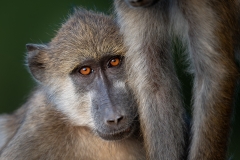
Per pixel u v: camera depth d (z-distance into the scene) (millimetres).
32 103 13797
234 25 11148
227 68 10773
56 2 21531
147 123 11961
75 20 13227
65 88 13000
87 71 12703
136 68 11891
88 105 12688
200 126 11109
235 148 20000
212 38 10719
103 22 12914
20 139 13117
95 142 12938
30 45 13672
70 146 12953
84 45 12562
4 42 21984
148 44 11766
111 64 12469
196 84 11195
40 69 13492
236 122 19625
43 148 12859
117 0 11781
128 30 11742
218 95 10844
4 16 22203
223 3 10781
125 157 13062
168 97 11914
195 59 11078
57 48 13102
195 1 10727
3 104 21859
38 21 21641
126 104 12141
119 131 12070
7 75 22000
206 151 11117
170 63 11969
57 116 13062
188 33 11047
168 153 11906
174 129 11922
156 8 11445
